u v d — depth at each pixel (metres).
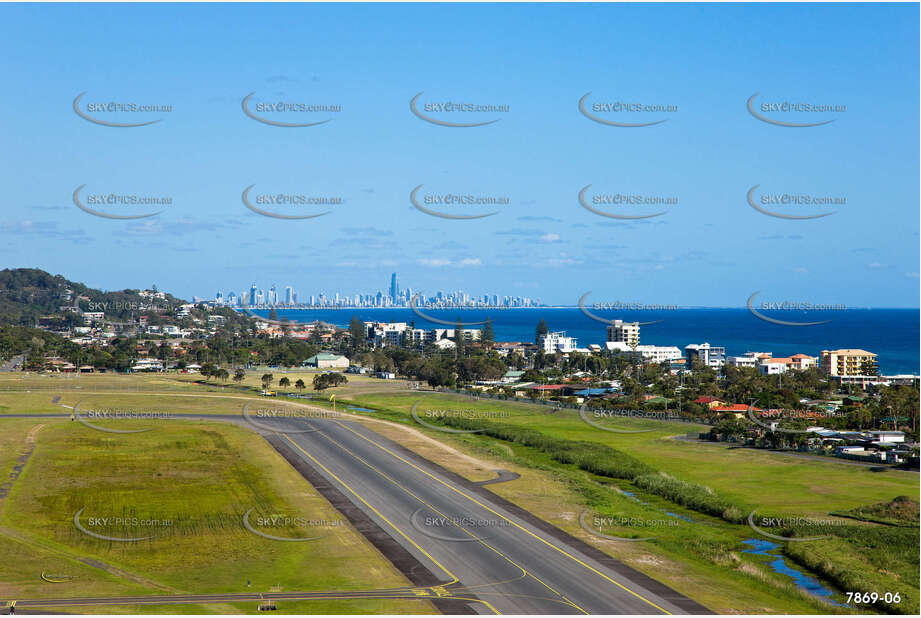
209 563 67.00
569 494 94.69
